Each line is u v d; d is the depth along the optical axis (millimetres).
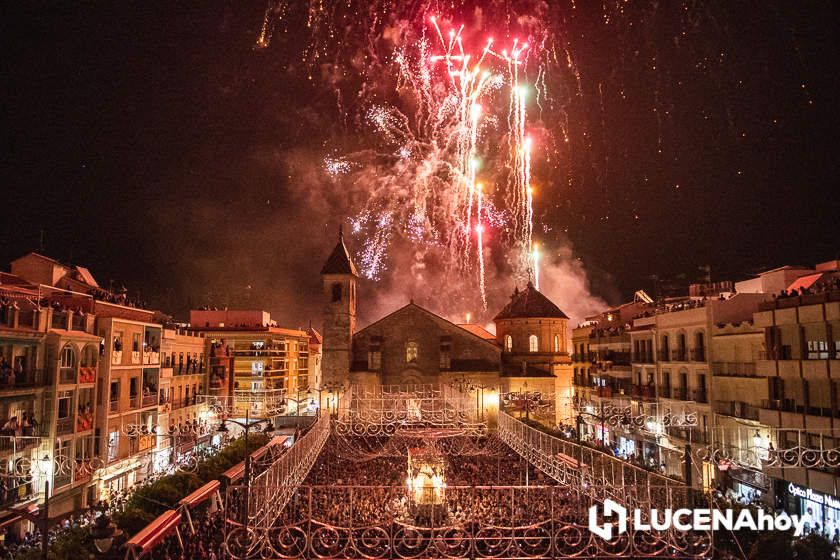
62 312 42312
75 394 41875
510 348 81875
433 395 73625
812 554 23734
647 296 80625
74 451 41562
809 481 36844
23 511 23047
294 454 31750
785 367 40625
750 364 45562
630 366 66438
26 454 37000
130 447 49781
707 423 50469
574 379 87625
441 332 76062
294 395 90688
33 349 39406
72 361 42000
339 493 36438
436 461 34406
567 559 22516
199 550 24828
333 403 67250
